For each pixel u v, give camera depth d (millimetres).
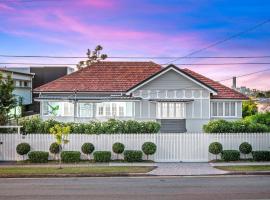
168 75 35219
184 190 16266
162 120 35219
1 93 31766
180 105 35344
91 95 36812
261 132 26531
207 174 21219
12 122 31250
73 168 22719
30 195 15180
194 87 35188
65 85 37656
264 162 24969
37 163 24922
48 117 36156
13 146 26125
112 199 14312
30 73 58875
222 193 15477
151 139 25984
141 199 14297
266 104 56219
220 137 26062
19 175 20828
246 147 25500
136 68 39719
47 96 36906
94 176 21062
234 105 36156
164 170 22344
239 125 26453
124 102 35656
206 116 35156
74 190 16406
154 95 35312
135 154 25141
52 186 17578
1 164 24578
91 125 26641
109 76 38688
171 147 25953
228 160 25359
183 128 35094
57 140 24031
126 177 20672
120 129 26438
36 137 26172
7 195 15203
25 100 57500
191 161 25812
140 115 35469
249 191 15922
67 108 36281
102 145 26094
